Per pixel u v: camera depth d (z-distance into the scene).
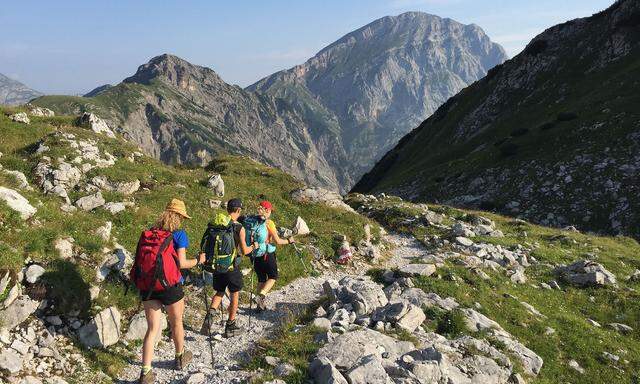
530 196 52.59
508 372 10.72
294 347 9.58
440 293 15.09
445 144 109.69
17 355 7.98
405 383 8.33
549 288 19.62
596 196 47.09
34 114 34.22
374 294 13.12
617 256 25.84
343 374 8.30
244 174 33.50
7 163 19.69
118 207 17.16
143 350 8.41
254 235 12.30
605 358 14.26
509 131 85.81
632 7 84.19
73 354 8.86
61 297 9.68
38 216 12.67
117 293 10.94
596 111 62.84
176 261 8.66
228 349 10.20
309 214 25.44
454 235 25.58
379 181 120.56
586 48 91.25
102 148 25.20
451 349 10.80
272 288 14.98
